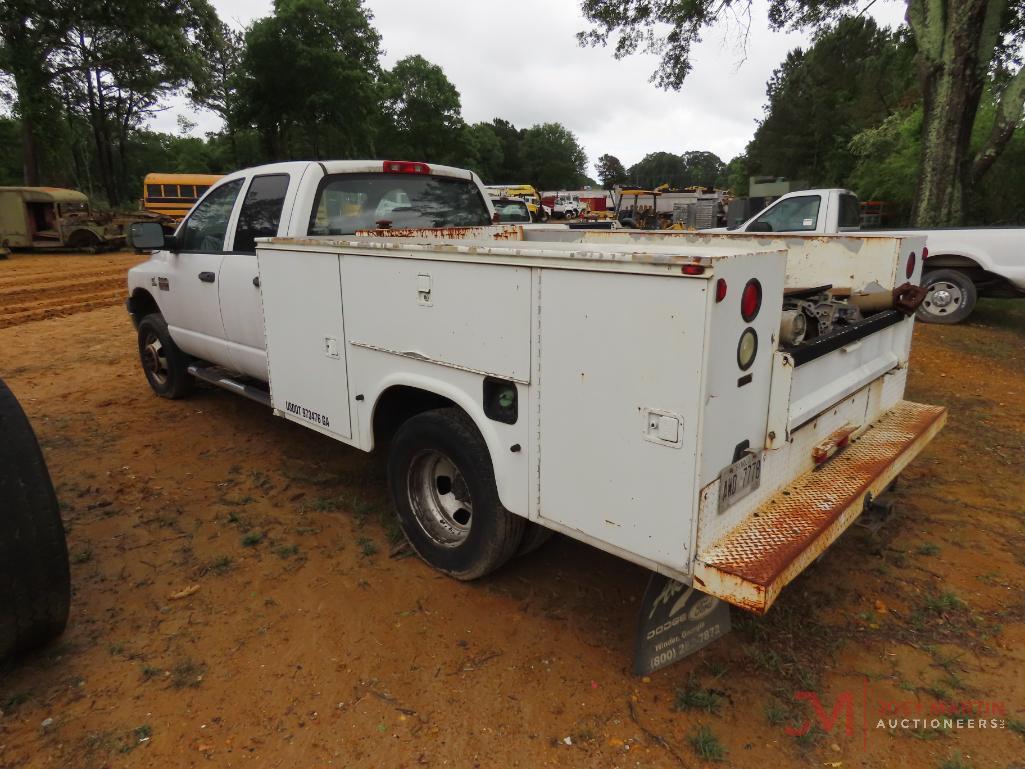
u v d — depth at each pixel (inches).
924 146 492.1
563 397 96.9
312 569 138.9
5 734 97.0
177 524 158.1
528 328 99.7
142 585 134.0
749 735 96.0
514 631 118.9
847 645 115.1
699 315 79.1
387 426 144.4
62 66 1364.4
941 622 121.1
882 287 136.4
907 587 131.6
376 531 154.6
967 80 466.0
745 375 88.9
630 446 89.9
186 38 1509.6
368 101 1609.3
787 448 104.3
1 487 98.8
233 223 190.1
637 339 85.7
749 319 86.7
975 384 267.3
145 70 1462.8
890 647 114.7
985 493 172.1
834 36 655.8
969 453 198.2
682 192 1753.2
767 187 1501.0
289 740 95.7
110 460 195.9
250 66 1533.0
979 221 667.4
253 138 2313.0
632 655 112.6
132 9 1310.3
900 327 138.9
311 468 189.3
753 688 105.0
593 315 90.0
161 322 238.2
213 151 2938.0
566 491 100.1
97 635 118.8
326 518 160.6
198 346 217.5
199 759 92.6
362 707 101.6
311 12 1493.6
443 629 119.5
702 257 77.5
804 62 839.1
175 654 113.7
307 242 141.9
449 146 2484.0
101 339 372.8
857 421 128.0
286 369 160.2
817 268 147.4
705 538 87.7
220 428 221.8
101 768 91.2
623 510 92.8
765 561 84.9
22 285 602.9
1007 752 93.6
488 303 105.3
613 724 98.0
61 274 685.3
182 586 133.4
